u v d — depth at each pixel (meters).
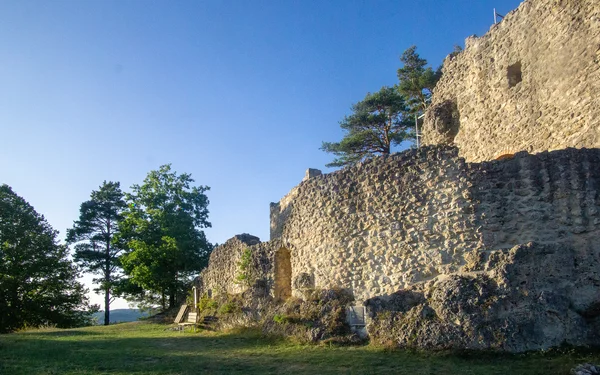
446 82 21.38
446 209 12.64
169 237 30.03
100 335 18.11
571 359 9.30
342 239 14.65
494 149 17.53
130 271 31.52
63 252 33.19
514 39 16.78
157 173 34.31
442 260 12.38
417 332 10.88
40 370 9.83
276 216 25.47
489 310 10.47
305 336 12.85
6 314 29.66
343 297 13.95
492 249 11.83
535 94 15.47
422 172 13.33
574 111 13.54
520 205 11.90
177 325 20.34
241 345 13.24
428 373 8.89
